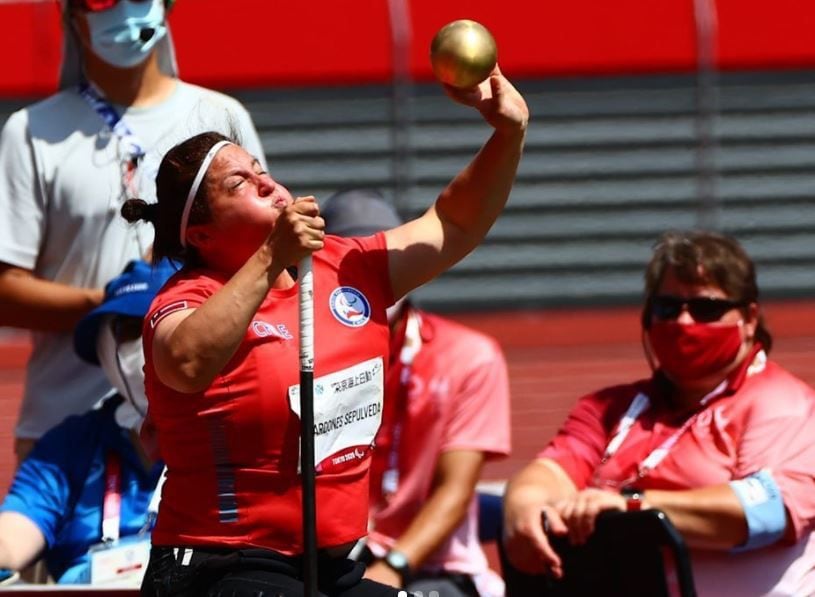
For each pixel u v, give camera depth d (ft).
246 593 41.42
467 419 64.54
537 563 56.75
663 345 58.95
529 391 156.25
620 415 61.05
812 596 56.95
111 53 66.74
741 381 59.26
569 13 214.07
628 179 213.05
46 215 67.87
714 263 58.75
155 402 42.63
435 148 212.02
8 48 202.49
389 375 64.28
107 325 59.72
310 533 41.22
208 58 210.18
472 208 46.44
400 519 64.18
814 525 57.72
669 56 214.48
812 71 214.69
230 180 42.86
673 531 52.90
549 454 60.59
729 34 214.28
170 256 44.19
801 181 213.46
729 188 213.25
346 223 64.59
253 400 41.93
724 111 213.87
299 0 212.02
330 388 42.68
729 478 57.72
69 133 67.67
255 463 42.14
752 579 56.95
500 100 45.29
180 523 42.68
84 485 59.82
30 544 58.29
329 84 211.61
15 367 174.29
